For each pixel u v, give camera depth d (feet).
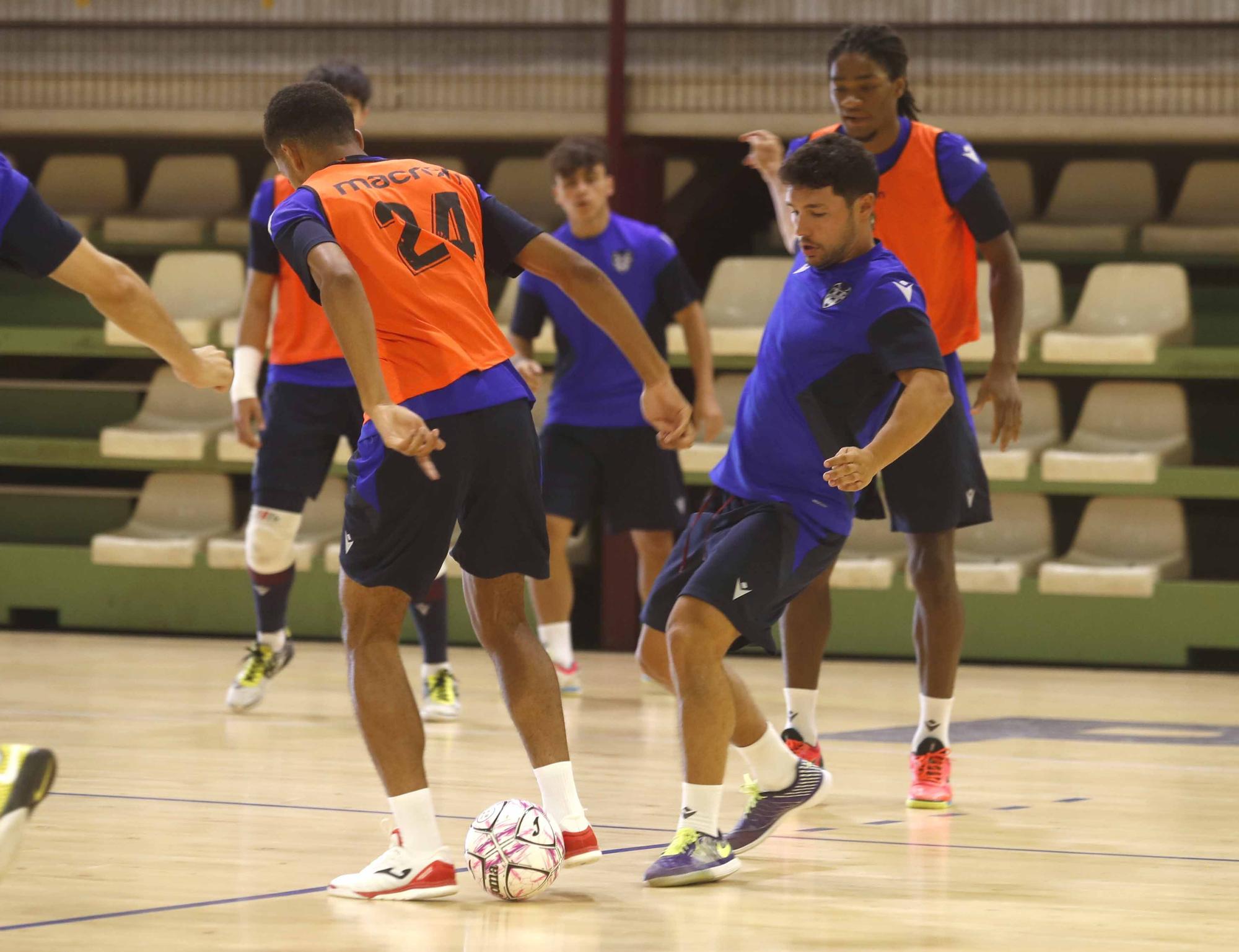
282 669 65.05
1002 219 43.80
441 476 30.99
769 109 90.12
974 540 85.81
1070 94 88.48
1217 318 93.81
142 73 97.30
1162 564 81.46
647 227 67.15
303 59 95.35
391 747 31.12
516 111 92.94
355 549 31.30
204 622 87.86
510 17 93.56
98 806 39.93
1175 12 88.02
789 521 34.50
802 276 36.17
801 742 44.21
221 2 96.94
